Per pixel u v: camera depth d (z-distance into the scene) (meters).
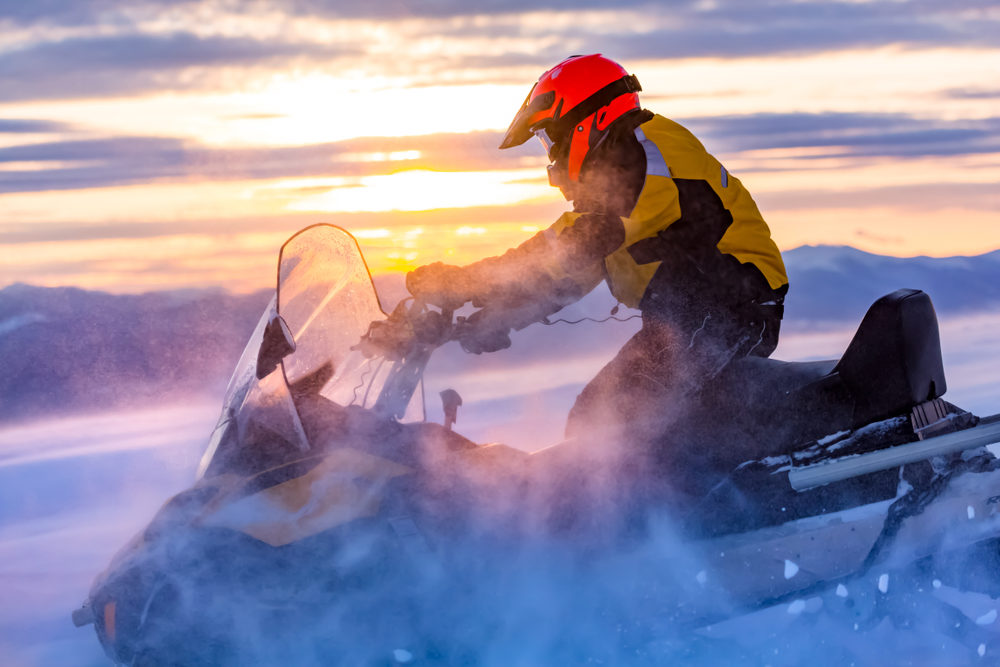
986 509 3.04
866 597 3.02
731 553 2.90
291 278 2.92
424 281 2.79
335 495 2.75
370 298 3.04
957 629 3.04
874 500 3.00
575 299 3.22
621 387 3.24
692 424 3.08
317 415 2.86
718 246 3.17
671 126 3.22
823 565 2.93
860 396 3.00
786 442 3.04
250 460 2.84
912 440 2.97
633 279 3.18
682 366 3.14
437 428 2.98
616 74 3.13
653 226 3.08
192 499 2.77
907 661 3.04
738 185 3.30
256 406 2.85
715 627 2.96
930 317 3.01
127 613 2.66
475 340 2.96
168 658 2.66
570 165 3.14
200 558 2.67
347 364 2.97
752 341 3.16
